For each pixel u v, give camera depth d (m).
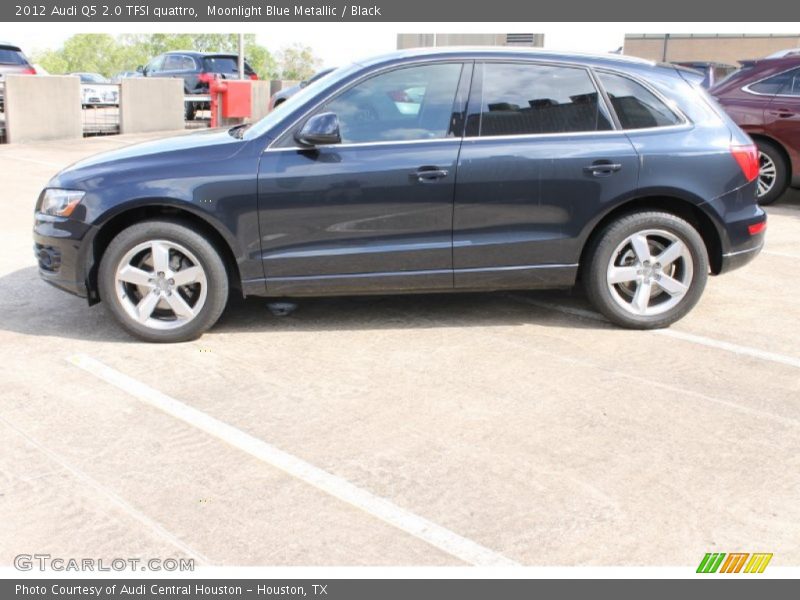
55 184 4.89
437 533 3.04
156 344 4.92
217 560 2.89
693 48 50.38
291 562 2.88
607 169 4.86
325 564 2.87
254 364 4.61
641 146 4.90
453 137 4.86
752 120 9.36
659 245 5.12
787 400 4.17
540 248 4.96
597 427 3.86
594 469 3.48
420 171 4.78
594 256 5.04
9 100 15.75
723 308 5.67
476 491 3.31
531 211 4.89
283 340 5.00
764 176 9.48
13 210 9.04
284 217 4.79
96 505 3.19
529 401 4.14
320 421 3.90
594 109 4.96
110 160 4.90
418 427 3.85
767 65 9.39
